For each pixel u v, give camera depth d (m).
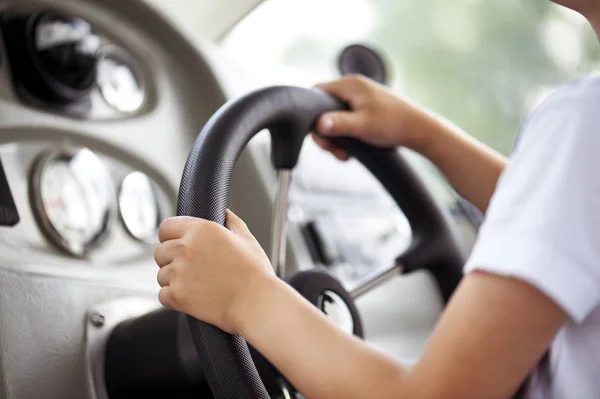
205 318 0.68
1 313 0.83
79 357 0.89
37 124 0.99
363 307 1.32
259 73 1.46
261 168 1.28
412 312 1.40
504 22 2.59
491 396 0.59
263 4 1.55
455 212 1.63
